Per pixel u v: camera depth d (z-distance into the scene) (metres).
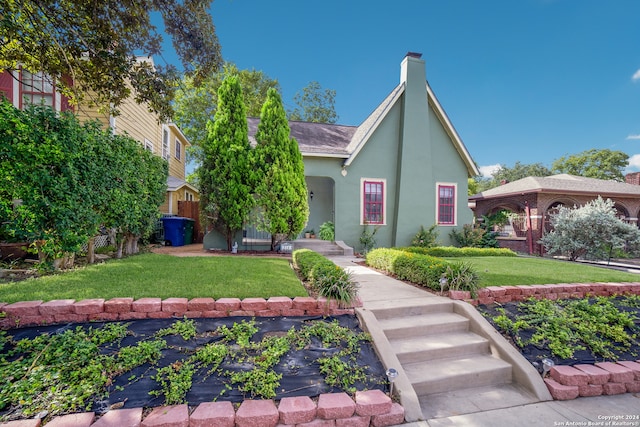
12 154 4.15
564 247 11.68
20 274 4.96
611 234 11.03
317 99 27.12
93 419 2.21
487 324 4.08
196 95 20.38
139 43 5.66
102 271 5.09
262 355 3.04
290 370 2.92
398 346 3.69
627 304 5.11
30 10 5.11
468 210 12.88
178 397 2.48
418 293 5.07
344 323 3.85
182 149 19.67
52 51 5.69
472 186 33.34
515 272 6.64
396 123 12.25
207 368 2.82
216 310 3.71
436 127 12.64
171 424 2.25
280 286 4.57
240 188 9.18
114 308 3.48
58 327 3.27
